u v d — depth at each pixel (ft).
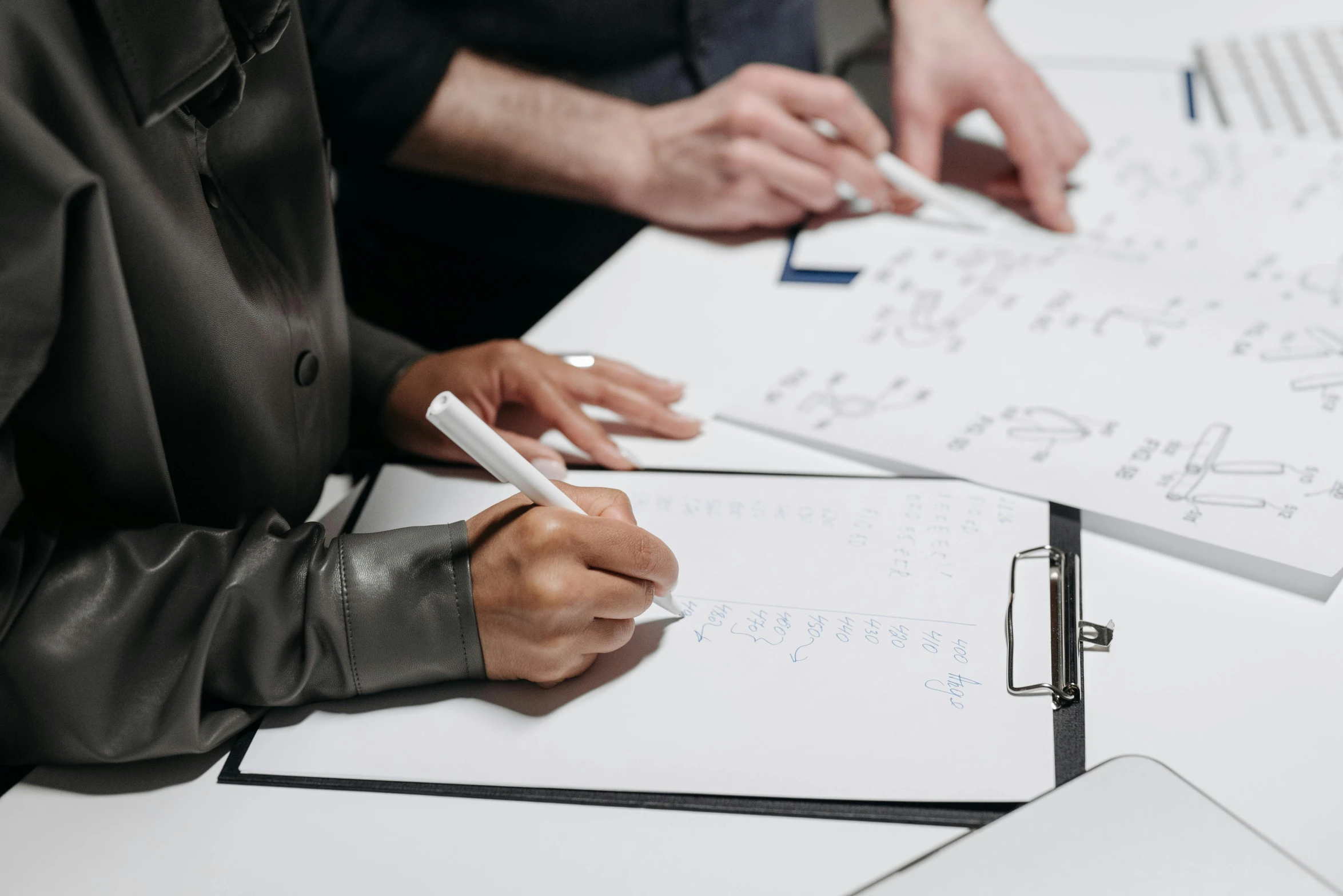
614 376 2.07
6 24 1.20
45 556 1.36
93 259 1.25
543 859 1.21
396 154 3.24
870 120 2.68
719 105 2.72
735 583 1.58
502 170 3.08
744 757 1.30
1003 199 2.65
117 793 1.34
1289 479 1.65
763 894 1.15
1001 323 2.17
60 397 1.35
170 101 1.32
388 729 1.40
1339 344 1.97
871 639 1.46
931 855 1.08
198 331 1.51
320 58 3.09
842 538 1.65
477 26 3.27
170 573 1.40
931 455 1.82
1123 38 3.41
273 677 1.41
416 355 2.19
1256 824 1.19
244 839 1.27
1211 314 2.10
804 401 2.03
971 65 2.72
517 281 3.72
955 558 1.59
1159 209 2.54
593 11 3.29
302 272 1.80
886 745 1.30
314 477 1.86
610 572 1.40
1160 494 1.66
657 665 1.45
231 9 1.39
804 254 2.54
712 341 2.27
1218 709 1.32
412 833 1.25
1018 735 1.29
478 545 1.45
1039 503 1.68
